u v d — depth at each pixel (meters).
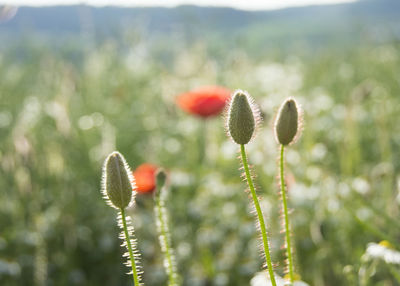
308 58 1.95
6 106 1.33
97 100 1.34
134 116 1.30
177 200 0.91
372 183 0.78
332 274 0.71
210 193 0.89
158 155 1.10
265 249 0.40
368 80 1.42
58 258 0.81
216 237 0.78
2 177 0.89
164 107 1.21
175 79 1.31
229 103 0.42
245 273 0.71
